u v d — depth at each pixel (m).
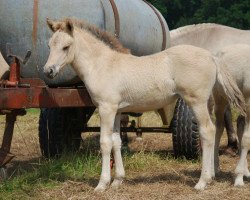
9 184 4.85
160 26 6.68
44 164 5.70
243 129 5.40
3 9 5.28
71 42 4.64
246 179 5.28
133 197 4.61
